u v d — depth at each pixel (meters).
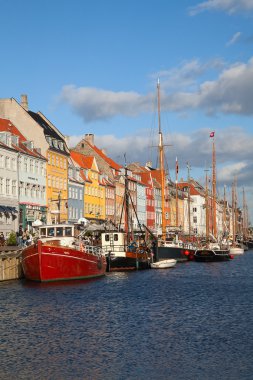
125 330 29.17
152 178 158.00
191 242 111.75
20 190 84.88
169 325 30.55
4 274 52.34
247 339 26.98
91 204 113.81
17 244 59.78
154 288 48.38
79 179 108.50
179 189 181.75
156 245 80.50
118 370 21.83
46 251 50.53
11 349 25.08
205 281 55.78
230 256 101.31
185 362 22.91
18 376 21.11
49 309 35.75
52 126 105.38
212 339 27.02
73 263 52.84
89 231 74.69
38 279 50.88
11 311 34.94
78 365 22.52
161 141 89.81
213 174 120.56
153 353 24.39
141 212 144.50
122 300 40.19
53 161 96.81
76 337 27.47
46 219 92.94
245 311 35.34
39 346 25.62
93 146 132.50
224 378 20.78
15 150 82.94
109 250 68.62
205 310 35.75
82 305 37.56
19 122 94.06
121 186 131.88
